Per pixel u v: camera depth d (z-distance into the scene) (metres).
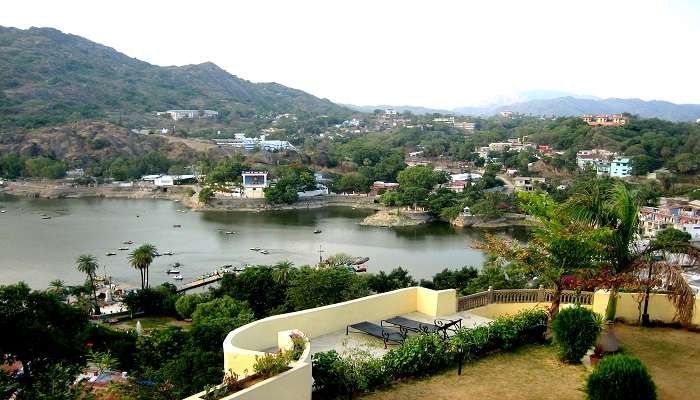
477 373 13.74
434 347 13.77
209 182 153.62
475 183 150.75
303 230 109.88
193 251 88.56
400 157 191.38
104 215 124.50
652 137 178.25
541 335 16.28
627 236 15.59
